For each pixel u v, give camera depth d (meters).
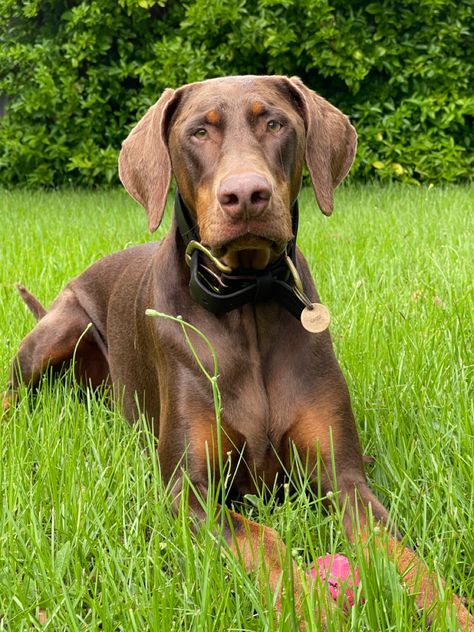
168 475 0.81
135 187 0.89
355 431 0.83
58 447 0.83
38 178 3.20
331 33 2.81
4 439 0.88
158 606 0.58
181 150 0.82
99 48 3.04
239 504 0.83
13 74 3.32
